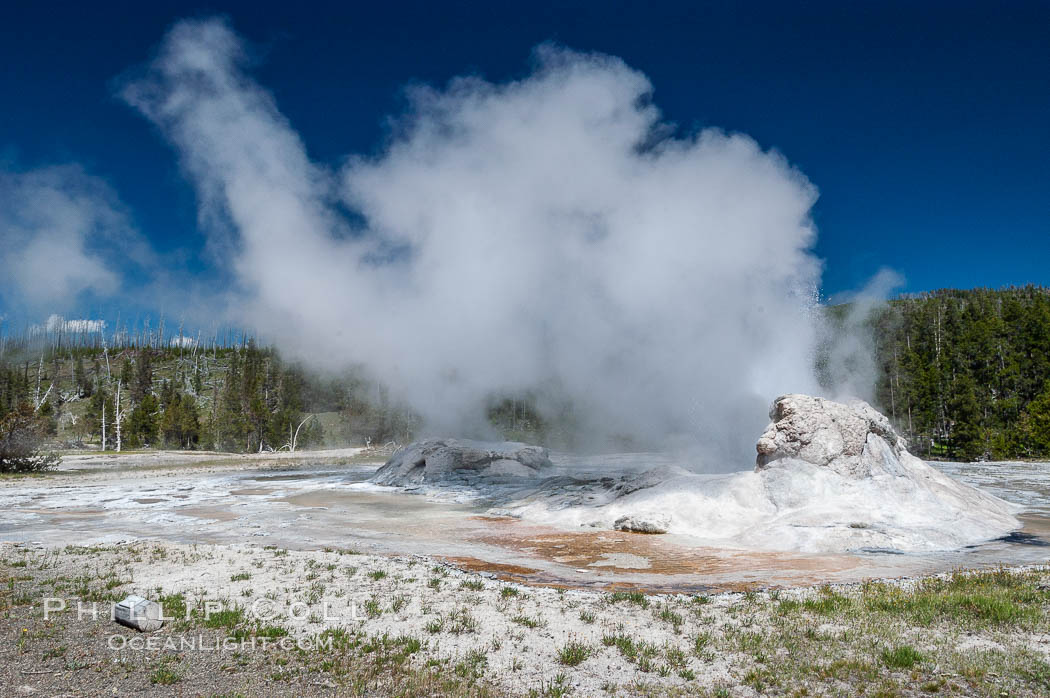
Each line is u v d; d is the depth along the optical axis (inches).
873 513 633.0
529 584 444.1
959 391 2263.8
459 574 462.3
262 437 3415.4
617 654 298.5
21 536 628.4
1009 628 321.1
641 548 586.2
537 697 253.0
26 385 4217.5
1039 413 1995.6
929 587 406.9
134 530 674.2
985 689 250.8
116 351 6560.0
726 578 464.8
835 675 269.6
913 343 2977.4
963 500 698.2
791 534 593.9
